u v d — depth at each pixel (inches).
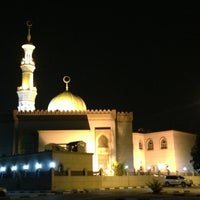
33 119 2468.0
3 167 2103.8
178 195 1214.9
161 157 2768.2
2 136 2433.6
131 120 2581.2
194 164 2508.6
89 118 2508.6
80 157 1893.5
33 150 2384.4
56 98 2765.7
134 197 1120.8
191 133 2933.1
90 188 1733.5
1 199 1155.3
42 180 1689.2
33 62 2891.2
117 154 2503.7
